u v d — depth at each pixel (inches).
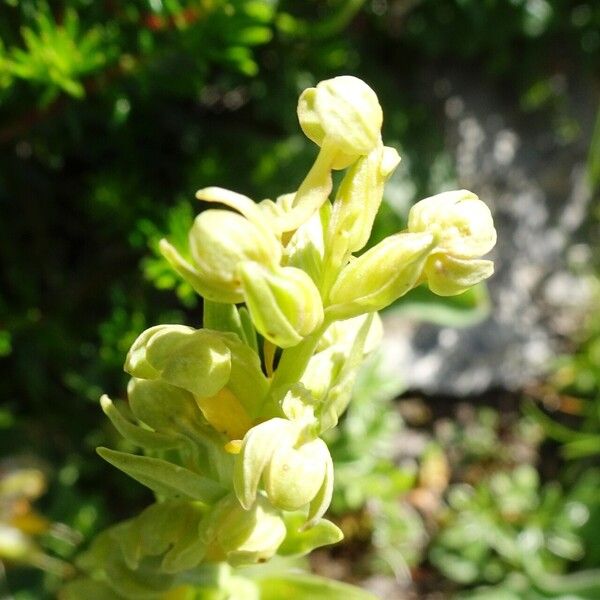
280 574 2.1
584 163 4.4
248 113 3.4
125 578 2.0
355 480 3.4
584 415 4.5
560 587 3.7
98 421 3.3
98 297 3.3
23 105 2.6
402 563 3.9
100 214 3.0
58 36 2.3
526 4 3.7
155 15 2.4
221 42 2.4
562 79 4.2
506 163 4.2
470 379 4.3
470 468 4.3
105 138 3.1
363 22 3.6
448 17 3.8
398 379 3.5
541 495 4.3
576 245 4.5
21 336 3.2
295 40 3.1
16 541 3.0
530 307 4.5
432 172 3.9
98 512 3.2
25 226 3.3
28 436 3.3
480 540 4.0
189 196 3.1
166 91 2.9
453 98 4.1
